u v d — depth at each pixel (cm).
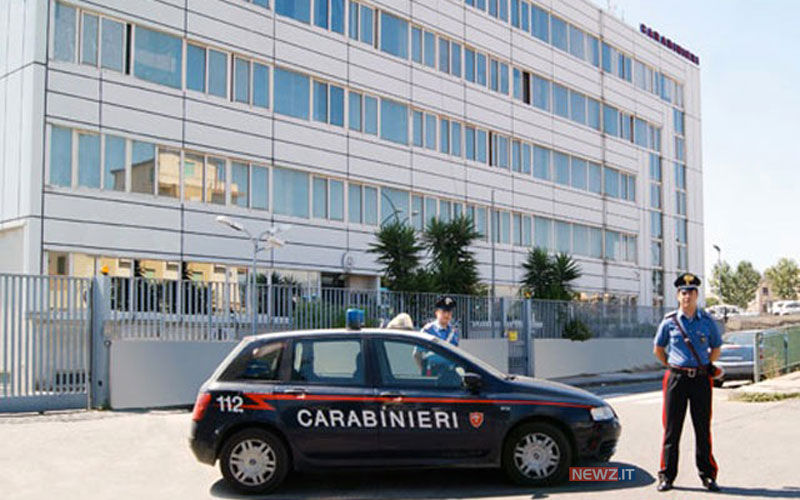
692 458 966
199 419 830
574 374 2786
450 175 3359
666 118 4878
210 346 1692
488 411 830
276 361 845
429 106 3275
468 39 3494
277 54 2705
